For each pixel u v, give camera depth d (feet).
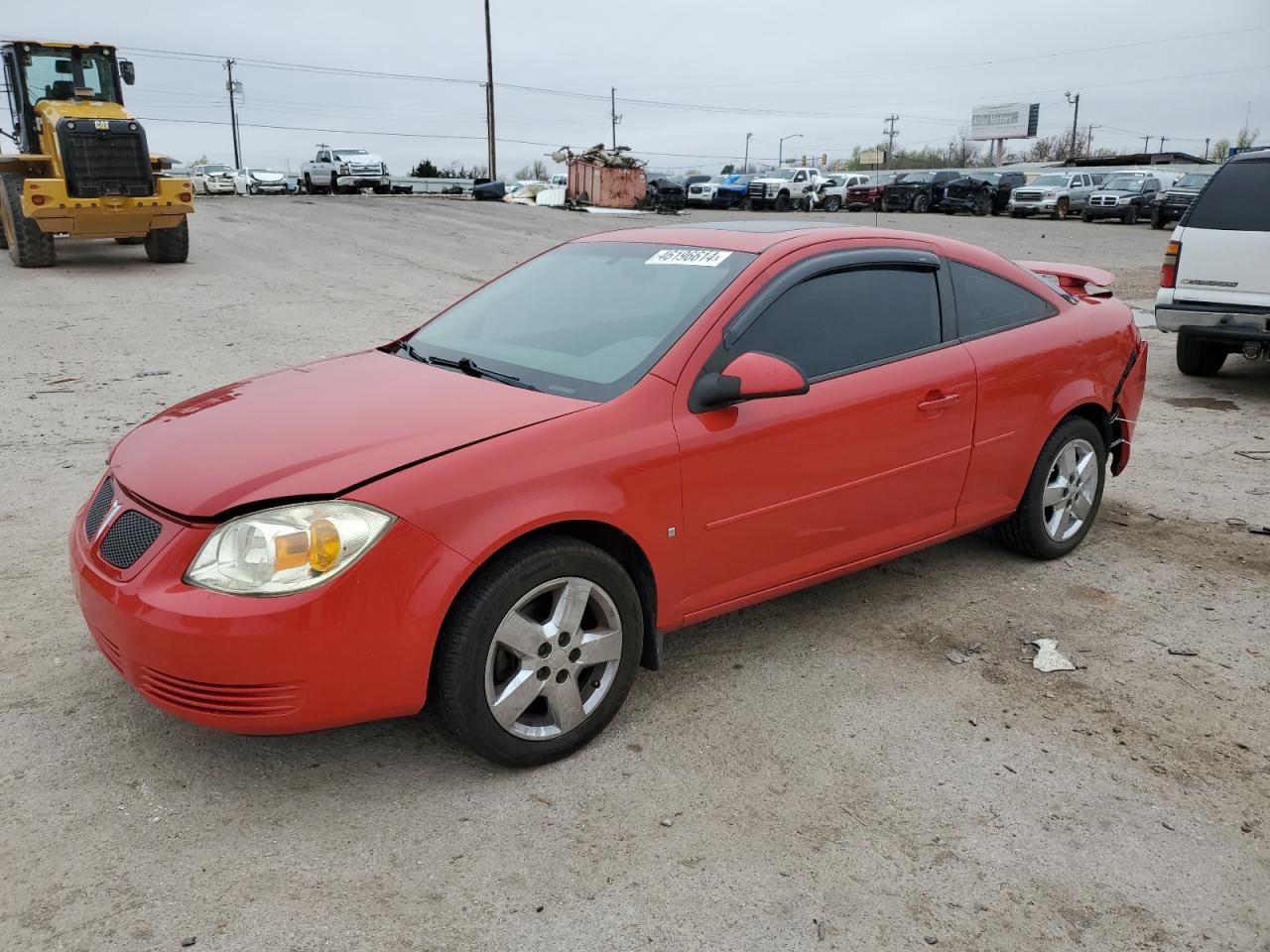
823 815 9.68
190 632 8.71
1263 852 9.31
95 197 51.01
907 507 13.43
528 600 9.84
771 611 14.21
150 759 10.28
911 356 13.23
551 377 11.49
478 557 9.36
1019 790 10.14
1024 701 11.85
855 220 106.52
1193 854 9.27
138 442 11.03
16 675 11.78
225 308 41.45
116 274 51.60
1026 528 15.48
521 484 9.67
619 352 11.50
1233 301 26.68
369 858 8.94
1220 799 10.07
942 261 13.97
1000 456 14.49
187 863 8.80
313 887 8.56
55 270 52.65
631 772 10.33
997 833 9.48
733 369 10.78
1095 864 9.11
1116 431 17.19
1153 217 107.86
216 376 28.63
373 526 9.02
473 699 9.64
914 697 11.89
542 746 10.23
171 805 9.57
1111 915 8.50
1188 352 30.27
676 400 10.92
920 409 13.07
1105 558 16.34
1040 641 13.33
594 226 89.97
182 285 48.29
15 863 8.72
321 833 9.25
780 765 10.48
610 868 8.89
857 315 12.80
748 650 13.02
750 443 11.35
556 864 8.92
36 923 8.05
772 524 11.87
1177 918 8.48
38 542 15.80
